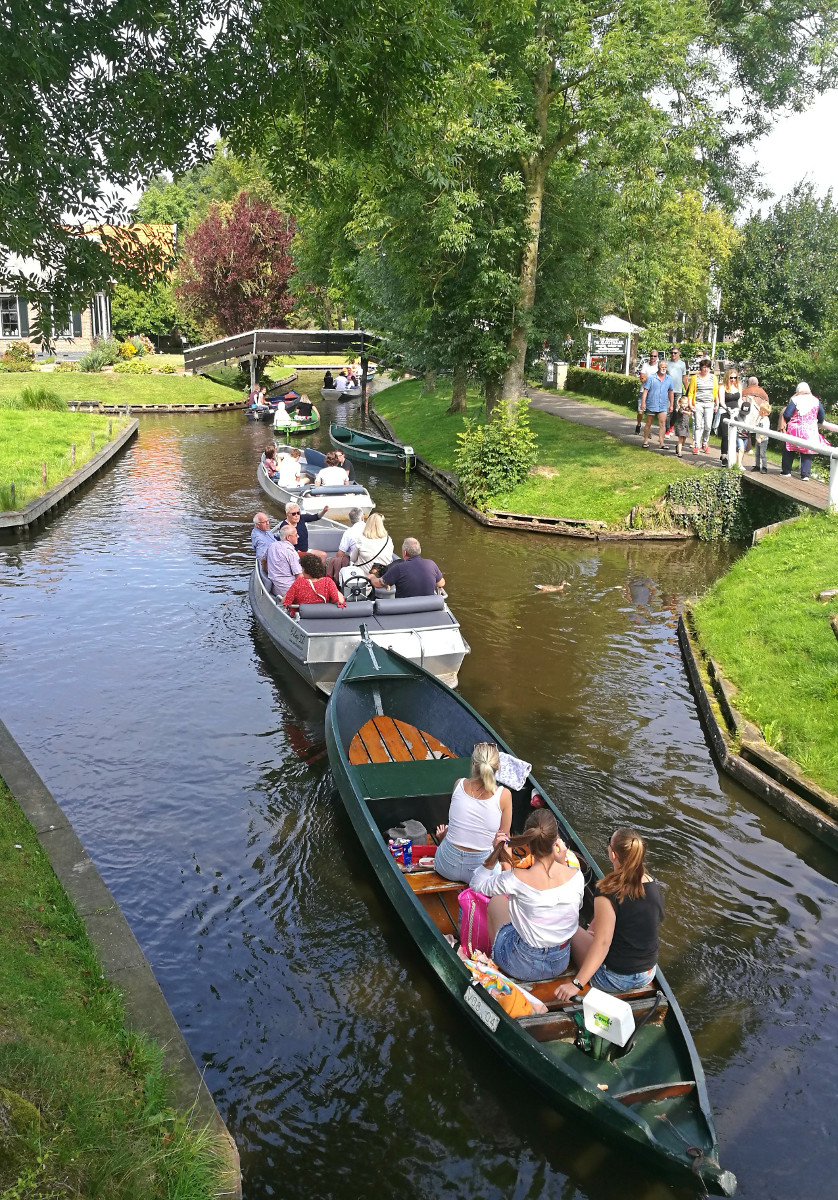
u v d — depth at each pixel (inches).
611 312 1542.8
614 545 682.8
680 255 1261.1
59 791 319.9
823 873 282.0
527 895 205.2
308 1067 205.2
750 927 255.6
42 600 532.7
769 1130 190.7
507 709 392.5
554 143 770.8
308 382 2033.7
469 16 478.3
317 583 418.9
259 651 457.4
